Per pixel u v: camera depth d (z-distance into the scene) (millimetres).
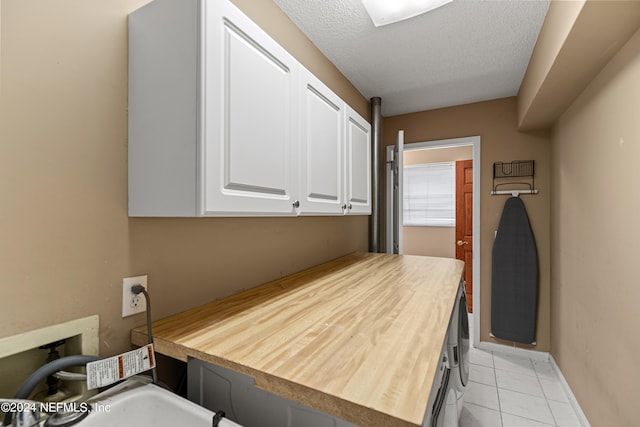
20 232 727
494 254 2822
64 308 801
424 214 4297
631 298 1269
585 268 1797
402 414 552
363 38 1900
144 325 981
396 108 3109
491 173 2875
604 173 1521
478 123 2934
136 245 967
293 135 1228
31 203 745
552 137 2568
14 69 715
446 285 1499
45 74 768
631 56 1259
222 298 1281
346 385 642
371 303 1211
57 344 799
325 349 812
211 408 885
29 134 741
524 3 1571
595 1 1057
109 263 898
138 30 924
